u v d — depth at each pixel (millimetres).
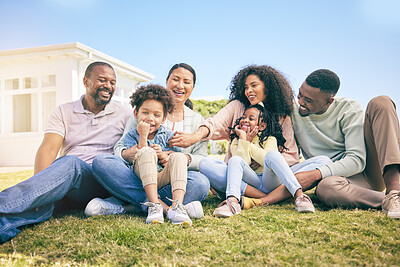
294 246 1597
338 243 1622
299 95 2887
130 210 2381
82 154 2746
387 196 2176
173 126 3072
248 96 3002
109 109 2930
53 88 8242
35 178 1987
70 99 7906
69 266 1420
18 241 1741
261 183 2637
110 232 1803
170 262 1420
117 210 2297
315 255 1475
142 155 2182
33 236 1809
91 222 2045
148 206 2148
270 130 2836
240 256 1475
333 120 2818
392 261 1396
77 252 1575
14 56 8141
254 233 1795
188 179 2385
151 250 1571
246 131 2820
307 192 3221
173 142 2625
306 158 3018
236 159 2482
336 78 2758
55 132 2725
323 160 2648
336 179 2434
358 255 1469
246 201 2412
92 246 1633
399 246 1571
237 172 2420
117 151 2482
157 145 2441
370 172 2678
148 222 2012
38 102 8445
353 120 2725
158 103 2551
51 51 7840
